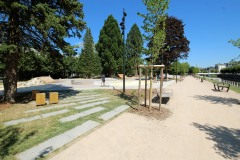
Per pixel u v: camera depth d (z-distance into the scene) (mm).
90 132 8070
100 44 52281
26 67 42375
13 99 13297
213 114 11789
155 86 28250
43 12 11281
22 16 11445
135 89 22844
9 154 5961
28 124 8688
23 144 6664
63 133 7777
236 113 12109
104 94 18672
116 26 52906
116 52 52656
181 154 6371
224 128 9141
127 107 12773
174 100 16641
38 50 14359
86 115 10500
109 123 9336
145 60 12617
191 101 16312
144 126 9047
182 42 41094
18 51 12766
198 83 39344
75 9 13617
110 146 6801
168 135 8023
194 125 9492
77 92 20031
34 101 14367
